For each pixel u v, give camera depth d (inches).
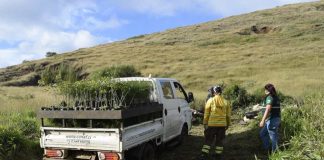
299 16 3198.8
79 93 330.0
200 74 1782.7
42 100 637.9
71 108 315.9
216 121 370.0
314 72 1550.2
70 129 310.2
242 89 724.0
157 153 385.7
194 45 2701.8
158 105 359.6
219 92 377.4
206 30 3233.3
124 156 302.8
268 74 1603.1
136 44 3021.7
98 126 309.1
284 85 1143.6
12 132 363.9
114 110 292.7
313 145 273.3
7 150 344.2
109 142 296.4
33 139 403.5
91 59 2484.0
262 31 2950.3
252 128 480.7
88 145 303.7
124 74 1274.6
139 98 343.0
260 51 2263.8
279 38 2610.7
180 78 1747.0
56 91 345.1
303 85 1096.8
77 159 313.9
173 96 411.2
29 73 2346.2
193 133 520.7
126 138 299.4
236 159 377.1
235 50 2384.4
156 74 1887.3
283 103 617.0
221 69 1867.6
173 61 2239.2
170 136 394.0
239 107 684.7
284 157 287.9
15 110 546.0
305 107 417.7
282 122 410.6
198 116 607.2
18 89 1489.9
